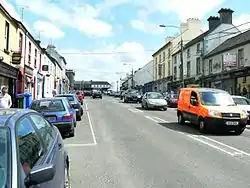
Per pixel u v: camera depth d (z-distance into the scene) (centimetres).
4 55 1892
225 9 4131
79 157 854
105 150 952
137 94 4309
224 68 3381
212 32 4081
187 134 1315
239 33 4081
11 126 354
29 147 368
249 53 2948
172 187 596
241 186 606
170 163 787
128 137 1212
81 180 640
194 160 823
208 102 1438
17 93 2211
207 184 616
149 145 1038
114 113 2392
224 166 762
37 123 470
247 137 1263
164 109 2842
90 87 12650
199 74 4272
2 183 291
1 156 316
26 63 2489
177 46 5584
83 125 1617
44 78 3528
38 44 2977
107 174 685
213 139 1195
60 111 1193
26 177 311
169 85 5722
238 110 1358
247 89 2938
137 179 648
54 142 486
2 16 1822
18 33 2169
